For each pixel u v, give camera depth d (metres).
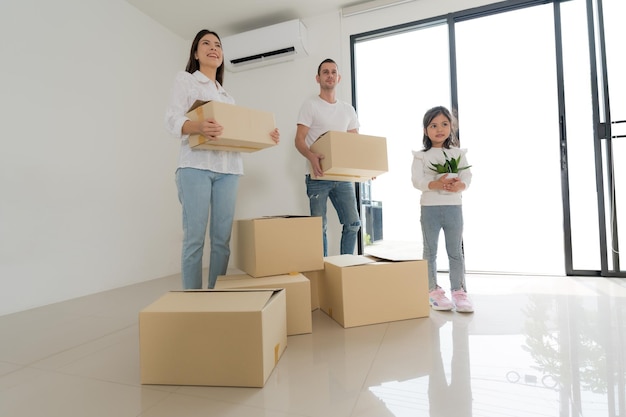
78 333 1.38
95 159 2.25
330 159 1.64
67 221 2.06
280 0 2.64
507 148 2.52
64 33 2.09
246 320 0.90
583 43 2.30
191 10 2.71
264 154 2.93
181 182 1.39
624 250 2.21
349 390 0.86
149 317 0.92
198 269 1.42
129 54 2.56
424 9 2.58
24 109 1.86
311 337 1.26
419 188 1.68
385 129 2.77
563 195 2.28
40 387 0.92
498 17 2.51
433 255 1.66
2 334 1.39
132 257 2.50
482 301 1.70
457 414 0.74
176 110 1.35
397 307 1.43
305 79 2.84
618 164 2.21
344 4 2.71
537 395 0.81
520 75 2.47
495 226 2.58
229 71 3.04
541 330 1.26
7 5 1.80
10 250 1.77
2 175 1.75
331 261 1.56
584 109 2.28
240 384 0.90
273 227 1.43
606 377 0.89
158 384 0.92
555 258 2.37
